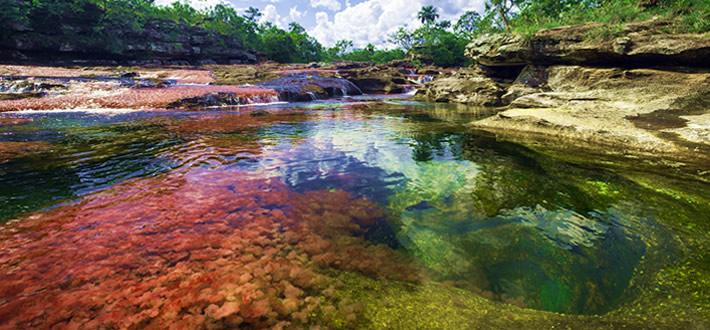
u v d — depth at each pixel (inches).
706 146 267.3
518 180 220.2
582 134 342.3
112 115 514.0
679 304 97.9
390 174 237.5
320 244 141.1
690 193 178.1
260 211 171.3
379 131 403.2
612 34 553.3
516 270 124.9
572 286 113.7
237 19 3164.4
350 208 180.1
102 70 1283.2
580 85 596.4
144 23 2082.9
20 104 545.3
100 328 88.7
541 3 1111.0
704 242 130.0
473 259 132.9
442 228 159.0
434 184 217.0
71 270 114.8
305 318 94.6
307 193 199.8
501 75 842.8
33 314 93.7
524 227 156.3
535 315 99.0
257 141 339.0
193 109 628.7
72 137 342.0
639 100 442.0
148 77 1149.1
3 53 1433.3
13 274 111.7
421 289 112.5
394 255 135.0
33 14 1517.0
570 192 194.9
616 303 103.0
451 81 941.2
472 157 280.7
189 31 2345.0
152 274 114.0
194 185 206.7
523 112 449.4
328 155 287.4
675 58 471.2
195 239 139.8
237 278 113.2
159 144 317.4
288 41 3058.6
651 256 124.3
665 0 557.6
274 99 815.1
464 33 2785.4
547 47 665.6
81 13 1691.7
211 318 93.0
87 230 144.7
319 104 772.0
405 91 1330.0
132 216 160.1
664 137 298.7
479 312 100.5
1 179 210.4
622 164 241.9
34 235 138.9
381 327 91.9
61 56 1632.6
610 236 142.3
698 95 398.9
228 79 1136.2
